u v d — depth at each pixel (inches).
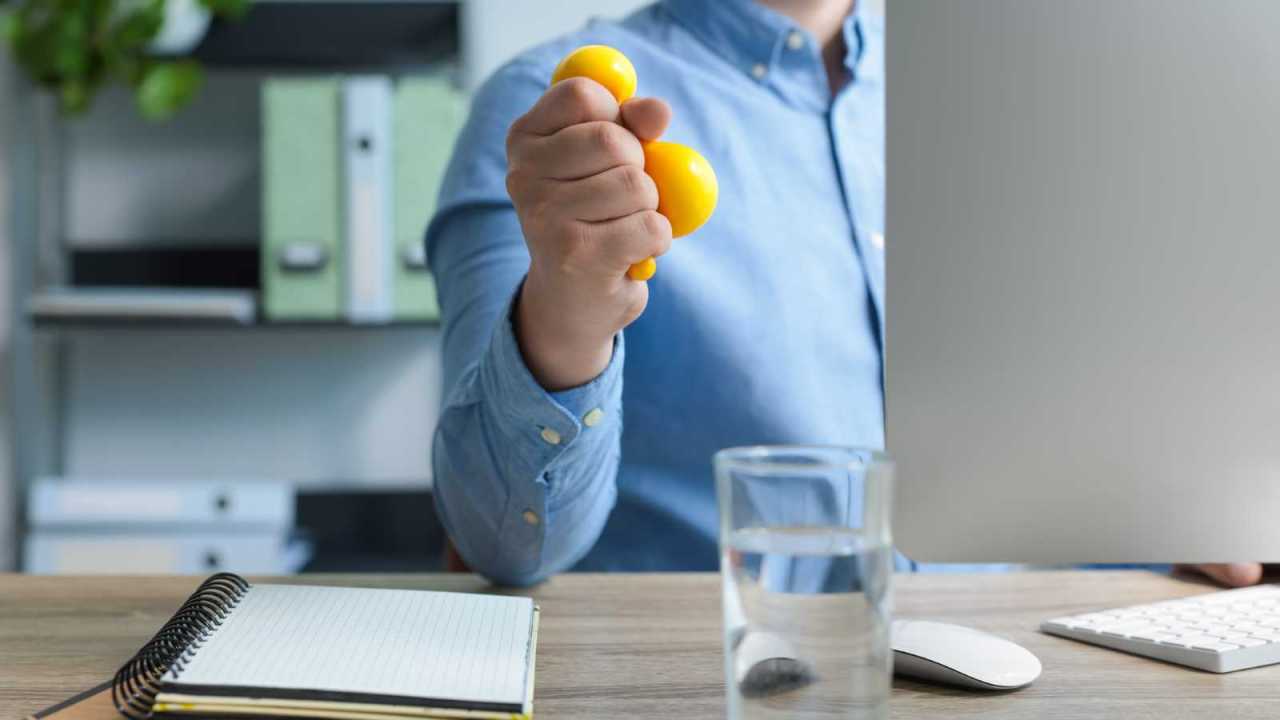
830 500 13.9
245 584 22.6
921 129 19.7
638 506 37.6
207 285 86.2
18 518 77.2
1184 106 19.4
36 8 78.6
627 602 26.3
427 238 38.6
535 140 20.3
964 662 19.3
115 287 85.8
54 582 28.1
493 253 34.6
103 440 87.0
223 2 77.4
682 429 37.7
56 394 86.4
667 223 20.3
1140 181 19.5
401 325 73.5
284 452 87.4
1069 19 19.4
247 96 86.8
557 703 18.4
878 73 43.2
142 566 70.8
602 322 22.5
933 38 19.6
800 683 13.9
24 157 80.0
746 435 37.7
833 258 40.0
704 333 37.6
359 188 71.9
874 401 40.0
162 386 87.1
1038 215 19.6
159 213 86.8
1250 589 25.6
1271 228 19.5
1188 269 19.6
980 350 19.8
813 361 38.6
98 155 86.3
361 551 83.3
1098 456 19.8
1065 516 20.0
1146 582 28.7
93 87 79.2
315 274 72.7
